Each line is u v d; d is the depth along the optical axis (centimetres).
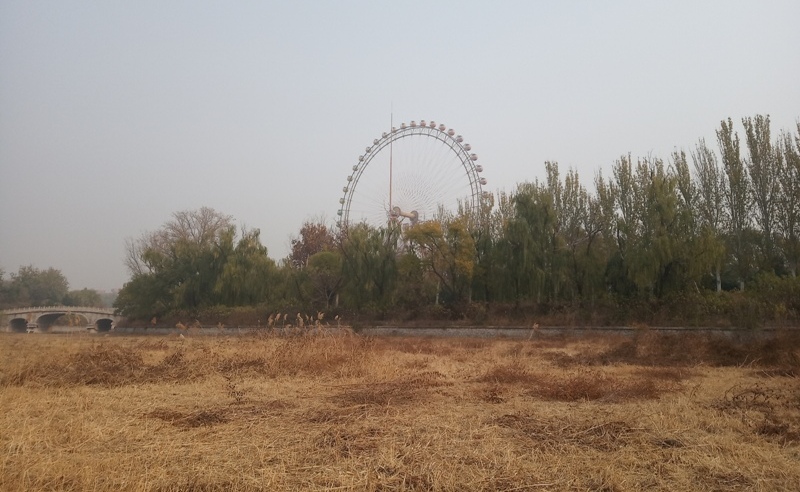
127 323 5616
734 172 3766
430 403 920
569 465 576
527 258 3922
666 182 3447
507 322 3731
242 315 4738
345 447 627
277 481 518
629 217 4003
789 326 2195
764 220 3656
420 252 4559
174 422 779
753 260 3694
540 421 773
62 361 1366
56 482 516
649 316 3173
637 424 751
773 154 3688
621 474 546
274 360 1397
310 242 7569
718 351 1689
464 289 4425
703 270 3269
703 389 1079
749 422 770
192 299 5309
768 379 1255
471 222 4644
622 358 1725
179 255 5516
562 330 3231
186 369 1313
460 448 629
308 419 788
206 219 7144
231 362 1413
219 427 740
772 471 564
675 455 611
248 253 5300
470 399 970
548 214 4038
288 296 5069
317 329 1753
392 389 1052
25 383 1141
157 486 509
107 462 566
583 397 995
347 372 1311
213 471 543
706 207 3912
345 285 4650
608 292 3728
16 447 623
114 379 1205
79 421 753
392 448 614
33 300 8050
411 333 3788
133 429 728
